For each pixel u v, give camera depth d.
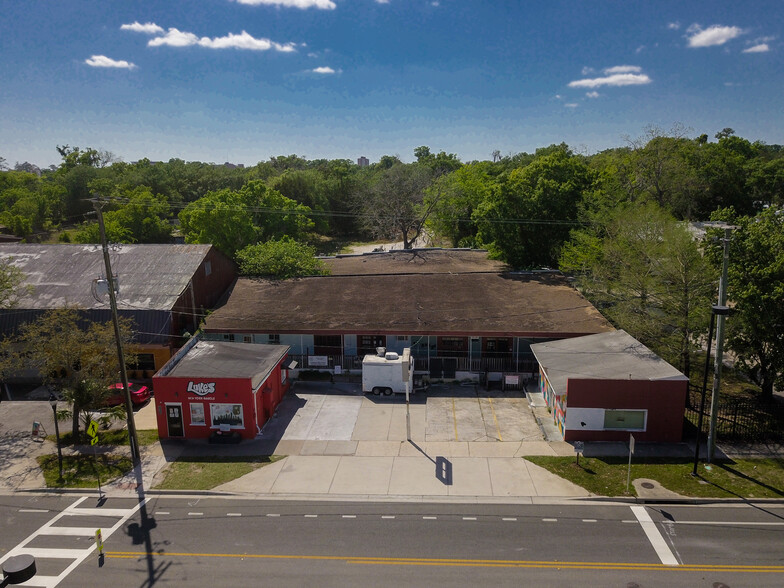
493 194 42.47
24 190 95.50
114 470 22.11
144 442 24.64
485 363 30.80
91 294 33.16
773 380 25.45
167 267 35.34
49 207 90.44
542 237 40.88
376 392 29.25
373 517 18.48
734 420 23.58
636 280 28.75
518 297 34.31
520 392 29.39
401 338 32.75
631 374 23.52
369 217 77.75
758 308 23.98
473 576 15.33
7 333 31.47
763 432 23.34
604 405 23.28
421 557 16.25
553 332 29.66
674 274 27.17
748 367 26.70
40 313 32.03
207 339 32.78
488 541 17.00
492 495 19.66
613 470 21.17
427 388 30.02
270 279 39.19
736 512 18.45
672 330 28.48
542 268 42.03
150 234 69.25
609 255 31.75
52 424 26.61
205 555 16.62
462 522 18.08
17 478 21.62
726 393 28.25
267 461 22.52
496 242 42.03
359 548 16.77
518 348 31.77
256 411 24.83
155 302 32.09
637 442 23.48
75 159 133.62
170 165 122.81
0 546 17.31
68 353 24.20
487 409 27.25
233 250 52.25
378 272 42.94
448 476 21.00
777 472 20.88
